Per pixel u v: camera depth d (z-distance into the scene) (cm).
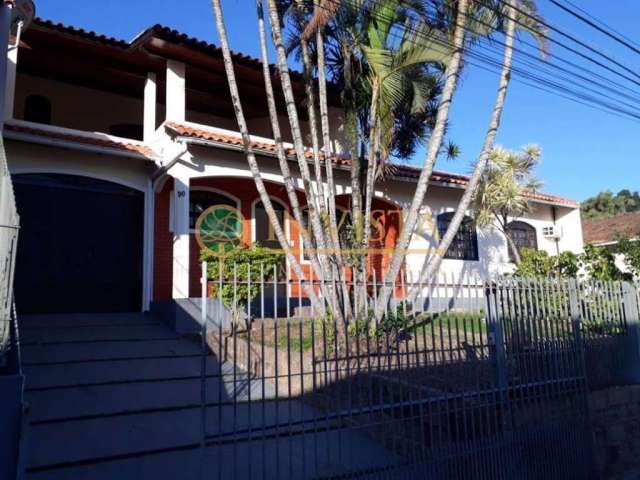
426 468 517
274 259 895
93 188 1107
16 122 1030
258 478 483
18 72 1264
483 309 620
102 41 1123
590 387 709
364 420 596
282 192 1337
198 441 548
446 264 1453
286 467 509
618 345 759
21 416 424
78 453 505
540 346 651
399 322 548
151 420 595
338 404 494
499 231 1588
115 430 564
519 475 583
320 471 499
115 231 1132
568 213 1781
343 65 1097
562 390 657
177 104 1170
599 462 673
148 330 933
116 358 764
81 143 1030
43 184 1053
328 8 893
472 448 553
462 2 894
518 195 1399
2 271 516
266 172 1162
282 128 1518
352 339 546
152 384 697
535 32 916
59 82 1323
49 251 1052
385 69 927
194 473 492
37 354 751
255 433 532
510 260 1588
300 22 984
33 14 932
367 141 1098
